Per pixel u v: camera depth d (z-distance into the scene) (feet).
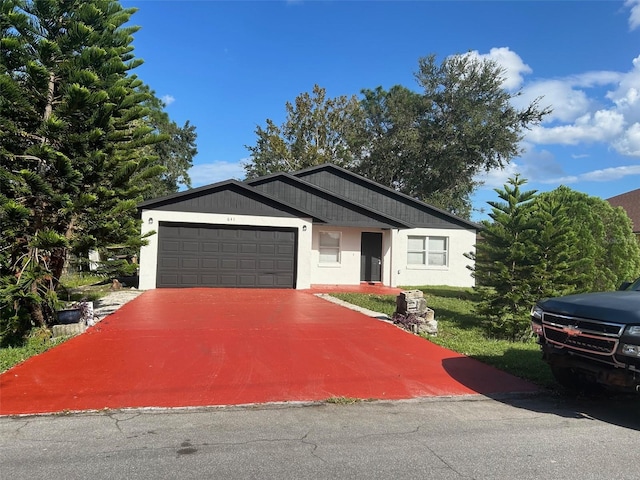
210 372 20.74
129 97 30.17
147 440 13.78
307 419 15.96
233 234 51.31
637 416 17.17
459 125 119.44
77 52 28.02
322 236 60.75
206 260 50.62
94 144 27.81
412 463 12.51
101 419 15.47
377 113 134.82
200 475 11.54
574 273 33.88
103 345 24.50
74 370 20.48
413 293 32.58
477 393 19.60
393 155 125.29
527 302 30.99
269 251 52.26
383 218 60.85
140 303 38.14
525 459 12.94
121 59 30.48
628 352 15.37
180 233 50.06
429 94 122.72
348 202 60.34
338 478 11.54
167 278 49.70
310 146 135.85
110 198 29.60
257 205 51.34
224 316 33.19
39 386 18.44
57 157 25.11
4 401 16.84
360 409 17.22
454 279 66.85
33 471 11.59
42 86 26.09
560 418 16.81
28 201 26.68
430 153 121.90
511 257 31.17
